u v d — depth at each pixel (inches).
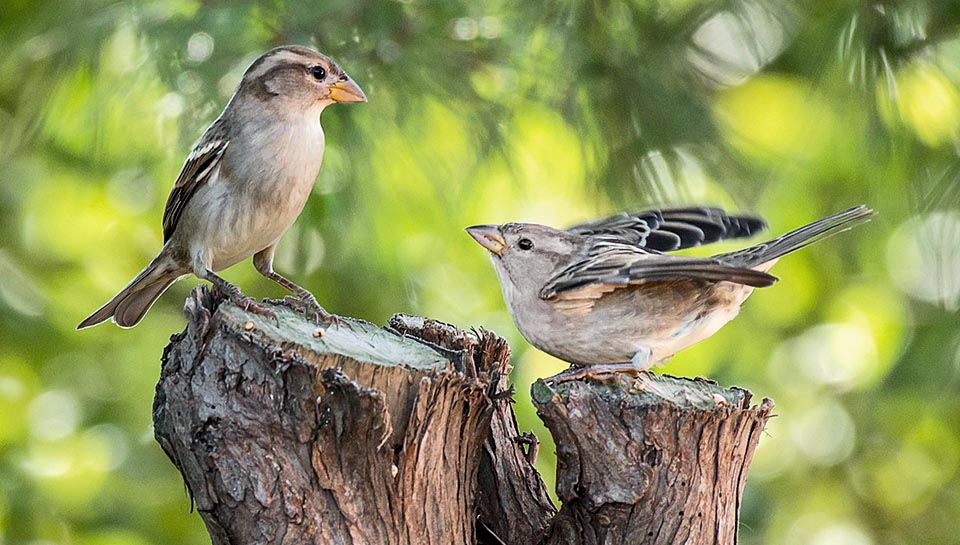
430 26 426.6
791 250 336.8
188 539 576.1
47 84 439.8
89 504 569.6
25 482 567.2
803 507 619.5
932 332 554.3
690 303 330.0
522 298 341.7
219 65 407.5
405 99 422.9
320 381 277.6
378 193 457.4
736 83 497.0
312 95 365.7
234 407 280.4
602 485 298.2
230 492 279.4
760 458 621.6
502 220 511.5
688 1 439.8
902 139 431.2
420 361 292.4
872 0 422.3
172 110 424.5
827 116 471.8
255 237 370.0
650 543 297.9
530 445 354.3
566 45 426.0
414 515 287.6
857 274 598.5
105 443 588.4
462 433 299.6
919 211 435.5
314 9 411.2
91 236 625.0
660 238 370.0
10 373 593.0
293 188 367.2
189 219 367.9
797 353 627.2
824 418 623.2
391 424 283.1
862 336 619.8
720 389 319.0
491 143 432.1
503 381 342.3
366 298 506.0
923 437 592.4
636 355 330.0
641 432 297.1
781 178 535.5
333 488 279.3
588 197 440.1
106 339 609.3
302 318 306.8
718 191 447.2
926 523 617.6
